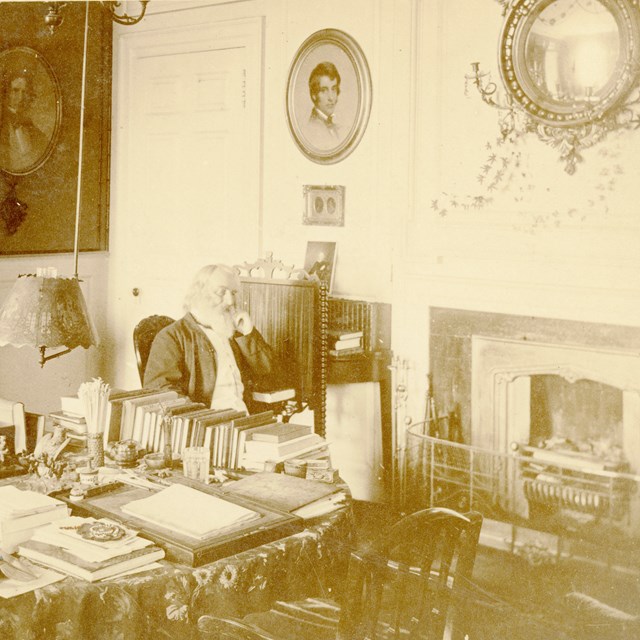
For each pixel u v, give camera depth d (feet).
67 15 20.66
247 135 19.77
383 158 17.61
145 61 21.31
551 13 15.05
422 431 17.30
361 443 18.48
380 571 7.87
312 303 17.16
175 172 21.09
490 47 16.02
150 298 21.76
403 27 17.07
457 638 7.73
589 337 15.15
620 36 14.32
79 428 11.37
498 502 16.35
